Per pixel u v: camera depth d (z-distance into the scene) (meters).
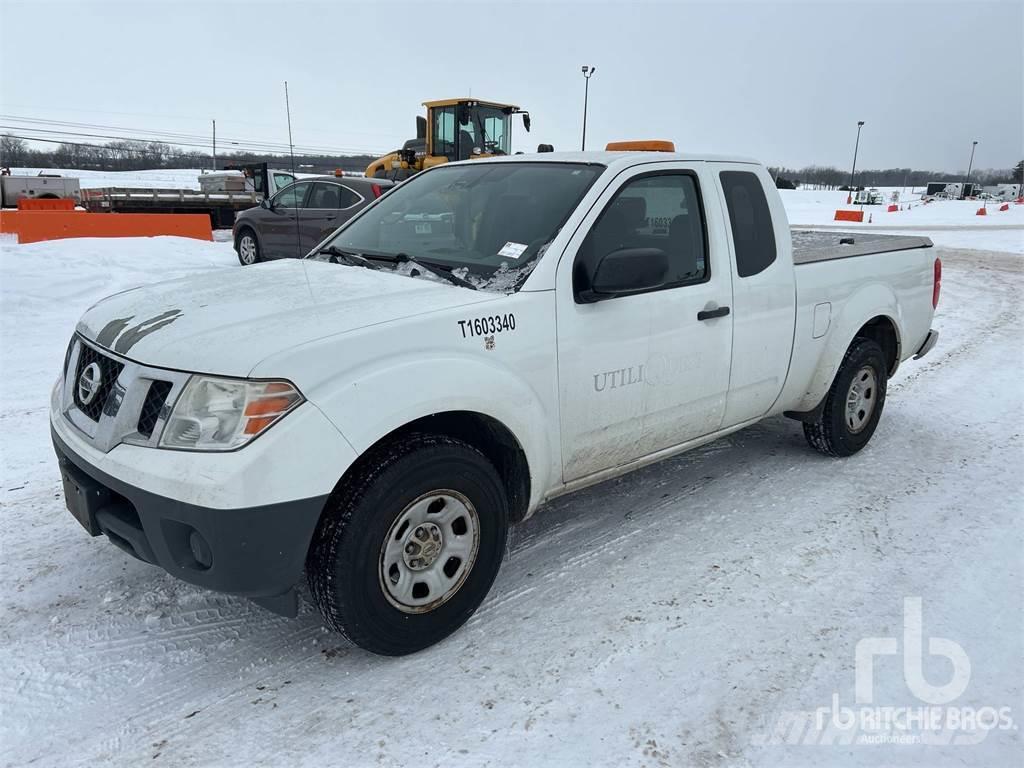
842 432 4.77
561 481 3.37
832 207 52.03
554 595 3.28
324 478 2.46
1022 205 57.06
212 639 2.96
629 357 3.39
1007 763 2.38
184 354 2.52
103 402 2.74
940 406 6.07
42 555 3.52
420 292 3.02
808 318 4.31
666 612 3.15
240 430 2.38
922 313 5.36
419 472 2.70
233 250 14.41
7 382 6.12
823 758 2.39
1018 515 4.09
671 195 3.65
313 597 2.68
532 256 3.17
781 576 3.44
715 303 3.73
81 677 2.71
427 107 16.22
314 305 2.84
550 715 2.55
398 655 2.83
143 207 20.78
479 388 2.83
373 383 2.56
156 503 2.42
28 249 11.34
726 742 2.44
